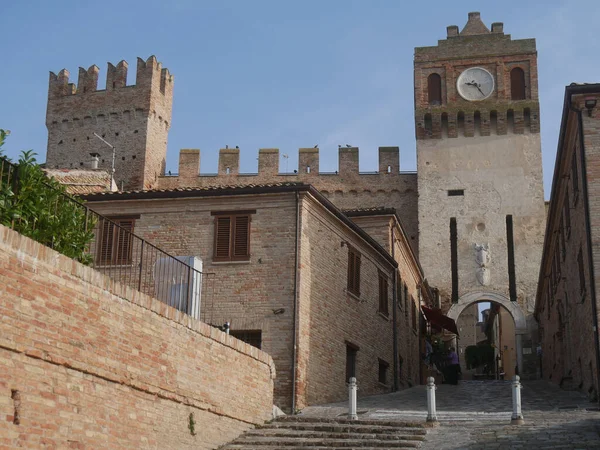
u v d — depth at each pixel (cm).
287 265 3106
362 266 3731
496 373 6919
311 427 2311
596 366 2709
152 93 6750
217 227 3203
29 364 1540
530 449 1967
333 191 6372
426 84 6288
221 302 3120
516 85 6212
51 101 6962
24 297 1540
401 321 4316
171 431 1952
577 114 2831
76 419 1642
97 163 5972
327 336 3272
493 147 6103
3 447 1451
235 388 2273
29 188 1783
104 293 1769
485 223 5953
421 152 6156
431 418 2294
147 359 1889
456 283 5931
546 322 4969
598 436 2042
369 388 3659
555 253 4084
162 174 6856
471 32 6381
